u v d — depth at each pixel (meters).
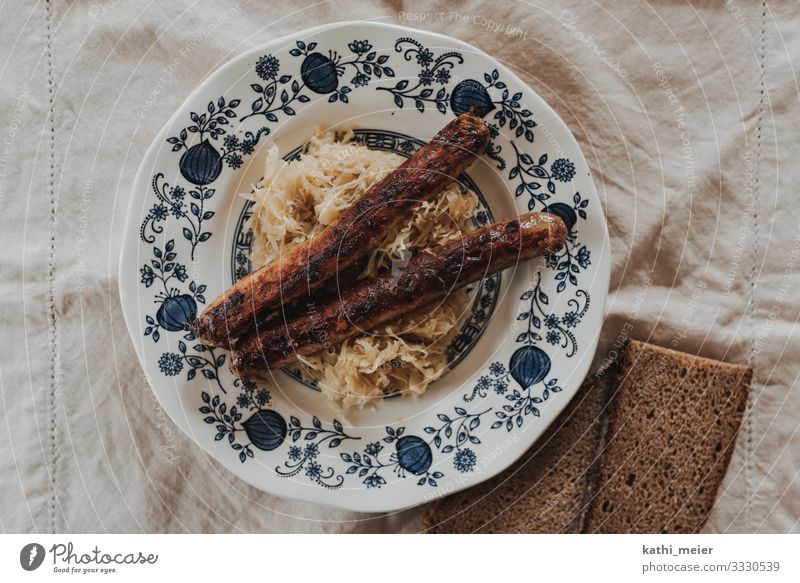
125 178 0.45
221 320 0.38
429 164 0.38
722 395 0.44
